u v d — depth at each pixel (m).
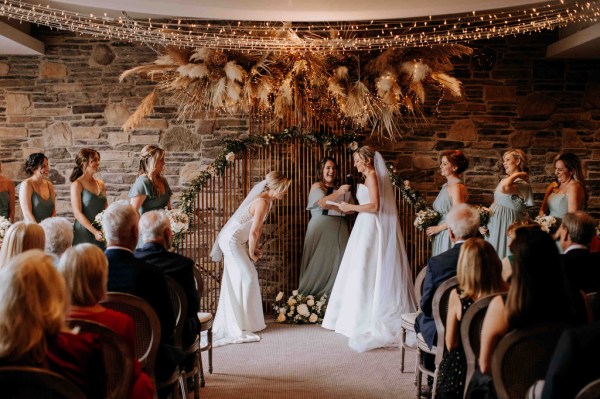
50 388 1.81
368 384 4.62
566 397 1.98
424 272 4.30
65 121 7.25
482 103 7.29
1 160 7.27
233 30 6.73
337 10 5.57
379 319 5.73
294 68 6.43
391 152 7.30
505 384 2.41
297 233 7.12
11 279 1.84
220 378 4.77
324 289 6.68
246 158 7.01
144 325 3.00
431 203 7.31
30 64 7.21
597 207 7.31
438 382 3.28
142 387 2.54
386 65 6.55
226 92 6.41
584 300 2.74
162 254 3.69
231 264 6.05
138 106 7.23
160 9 5.61
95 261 2.48
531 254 2.42
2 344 1.82
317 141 6.87
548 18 6.47
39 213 6.16
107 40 7.21
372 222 6.01
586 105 7.29
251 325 6.09
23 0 6.09
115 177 7.29
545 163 7.31
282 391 4.48
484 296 2.97
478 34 6.32
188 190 6.75
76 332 2.14
